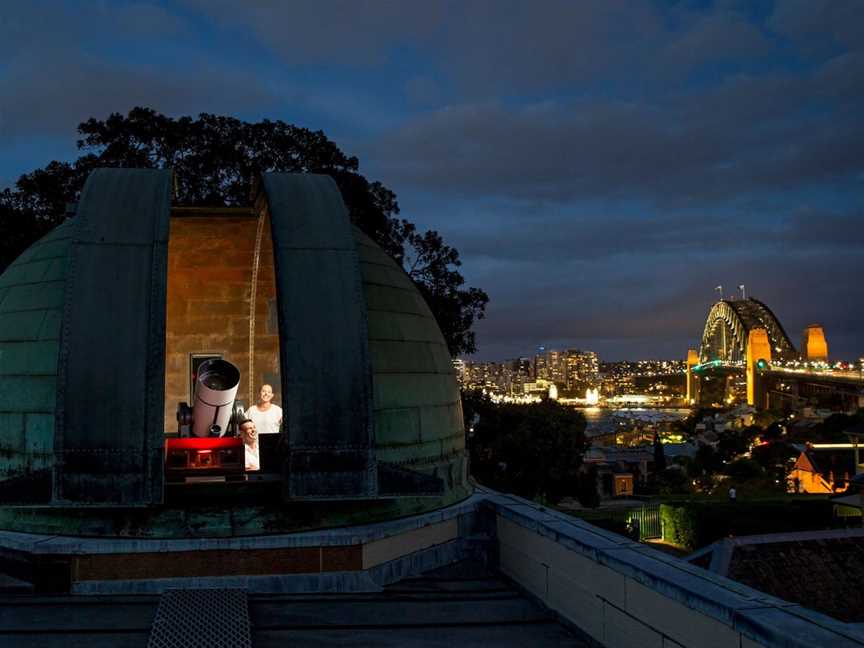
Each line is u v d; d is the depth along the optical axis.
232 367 9.12
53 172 26.41
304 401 7.77
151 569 7.96
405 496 8.03
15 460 8.63
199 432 9.23
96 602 7.60
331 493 7.73
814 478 95.31
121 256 8.03
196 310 12.48
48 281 9.53
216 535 8.24
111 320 7.69
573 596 7.48
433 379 10.16
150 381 7.57
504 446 45.34
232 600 7.46
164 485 8.02
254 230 11.78
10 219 25.25
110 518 8.20
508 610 8.05
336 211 8.81
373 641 6.95
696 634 5.65
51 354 8.80
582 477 54.06
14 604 7.50
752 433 156.88
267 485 8.49
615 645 6.72
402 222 31.41
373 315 9.82
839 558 22.44
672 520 53.12
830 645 4.56
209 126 27.91
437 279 31.95
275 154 28.34
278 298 8.02
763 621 4.99
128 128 27.05
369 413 7.89
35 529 8.38
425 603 8.11
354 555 8.40
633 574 6.44
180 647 6.35
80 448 7.36
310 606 7.80
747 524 48.75
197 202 27.44
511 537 9.10
